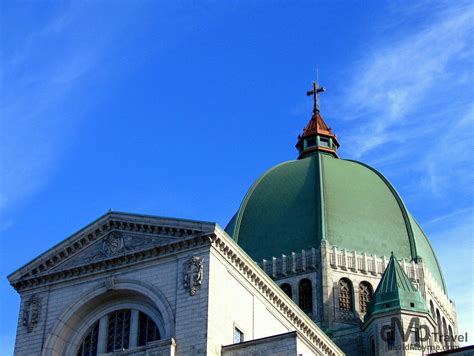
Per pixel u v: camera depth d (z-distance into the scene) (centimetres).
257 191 9944
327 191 9531
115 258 6062
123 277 6009
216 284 5706
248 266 6097
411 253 9338
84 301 6088
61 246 6316
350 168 10088
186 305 5619
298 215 9381
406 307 7881
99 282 6109
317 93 11369
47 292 6281
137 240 6091
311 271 8894
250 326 6025
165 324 5638
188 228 5844
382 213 9569
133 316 5969
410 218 9756
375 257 9094
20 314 6269
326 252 8894
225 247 5875
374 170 10306
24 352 6084
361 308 8781
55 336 6069
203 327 5475
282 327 6512
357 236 9212
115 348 5962
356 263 8988
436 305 9244
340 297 8762
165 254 5912
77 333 6138
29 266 6381
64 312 6119
